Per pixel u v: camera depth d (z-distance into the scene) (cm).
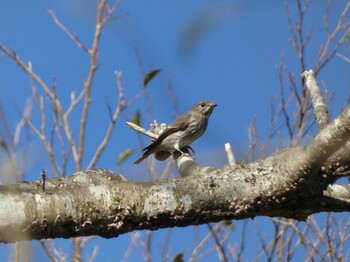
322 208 823
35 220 747
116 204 778
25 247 496
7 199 746
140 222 787
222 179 808
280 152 821
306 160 767
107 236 793
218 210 800
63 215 760
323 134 734
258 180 805
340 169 766
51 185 811
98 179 838
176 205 789
